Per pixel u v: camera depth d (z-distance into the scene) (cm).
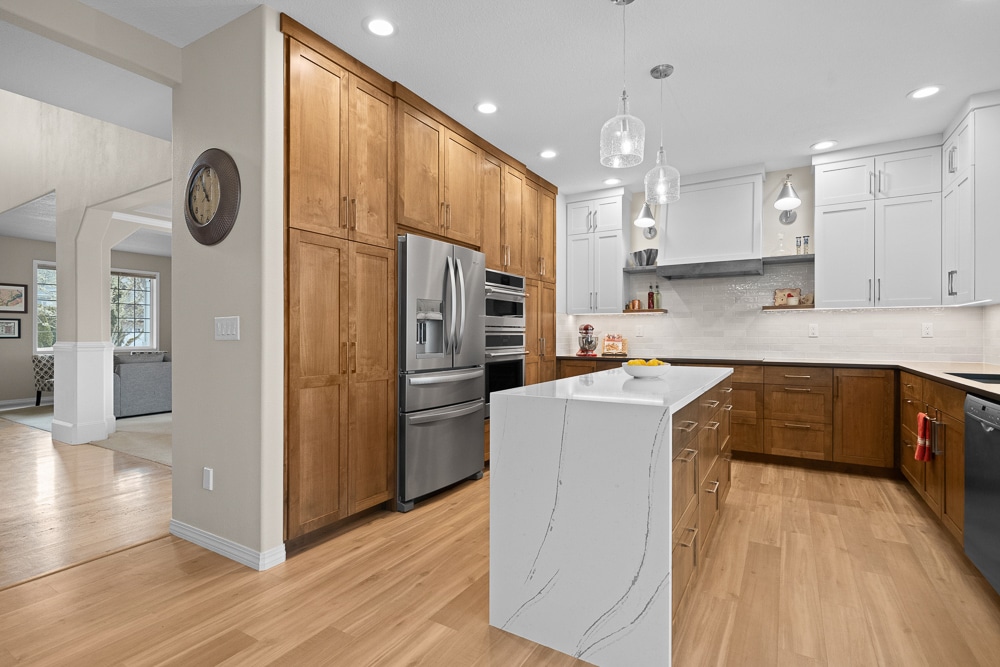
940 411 275
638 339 527
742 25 245
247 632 186
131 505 320
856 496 339
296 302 246
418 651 176
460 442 348
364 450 286
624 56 273
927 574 229
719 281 489
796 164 446
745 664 168
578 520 176
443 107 339
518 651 177
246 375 238
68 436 494
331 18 243
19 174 575
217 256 251
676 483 172
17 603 205
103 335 516
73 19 225
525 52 271
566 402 179
